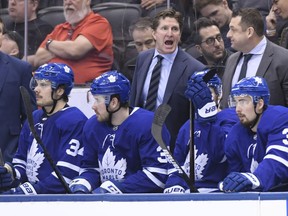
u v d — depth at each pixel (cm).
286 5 1886
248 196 1267
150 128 1488
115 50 2014
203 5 1950
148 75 1792
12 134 1811
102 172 1526
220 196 1277
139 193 1420
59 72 1580
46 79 1577
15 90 1817
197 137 1490
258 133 1415
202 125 1489
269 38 1916
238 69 1744
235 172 1362
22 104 1828
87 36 2011
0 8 2112
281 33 1892
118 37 2017
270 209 1258
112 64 2019
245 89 1422
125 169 1507
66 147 1562
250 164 1446
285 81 1700
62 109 1590
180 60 1767
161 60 1777
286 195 1251
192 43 1939
